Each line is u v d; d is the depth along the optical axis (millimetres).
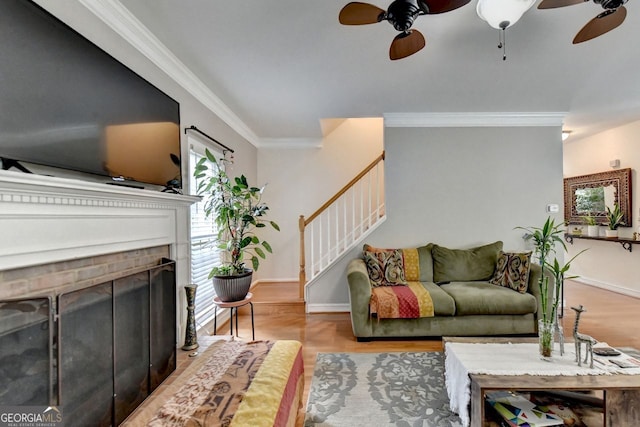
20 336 1003
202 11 1808
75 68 1324
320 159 5066
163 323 1801
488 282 3449
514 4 1520
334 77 2729
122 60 1868
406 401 2023
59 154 1238
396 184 3900
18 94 1073
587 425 1571
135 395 1529
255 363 1704
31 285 1164
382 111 3697
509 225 3869
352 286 3025
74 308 1184
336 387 2189
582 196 5176
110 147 1537
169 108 2148
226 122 3619
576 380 1536
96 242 1452
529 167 3867
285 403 1438
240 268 2783
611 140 4660
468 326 2988
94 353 1284
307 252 5027
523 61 2457
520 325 2975
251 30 2006
